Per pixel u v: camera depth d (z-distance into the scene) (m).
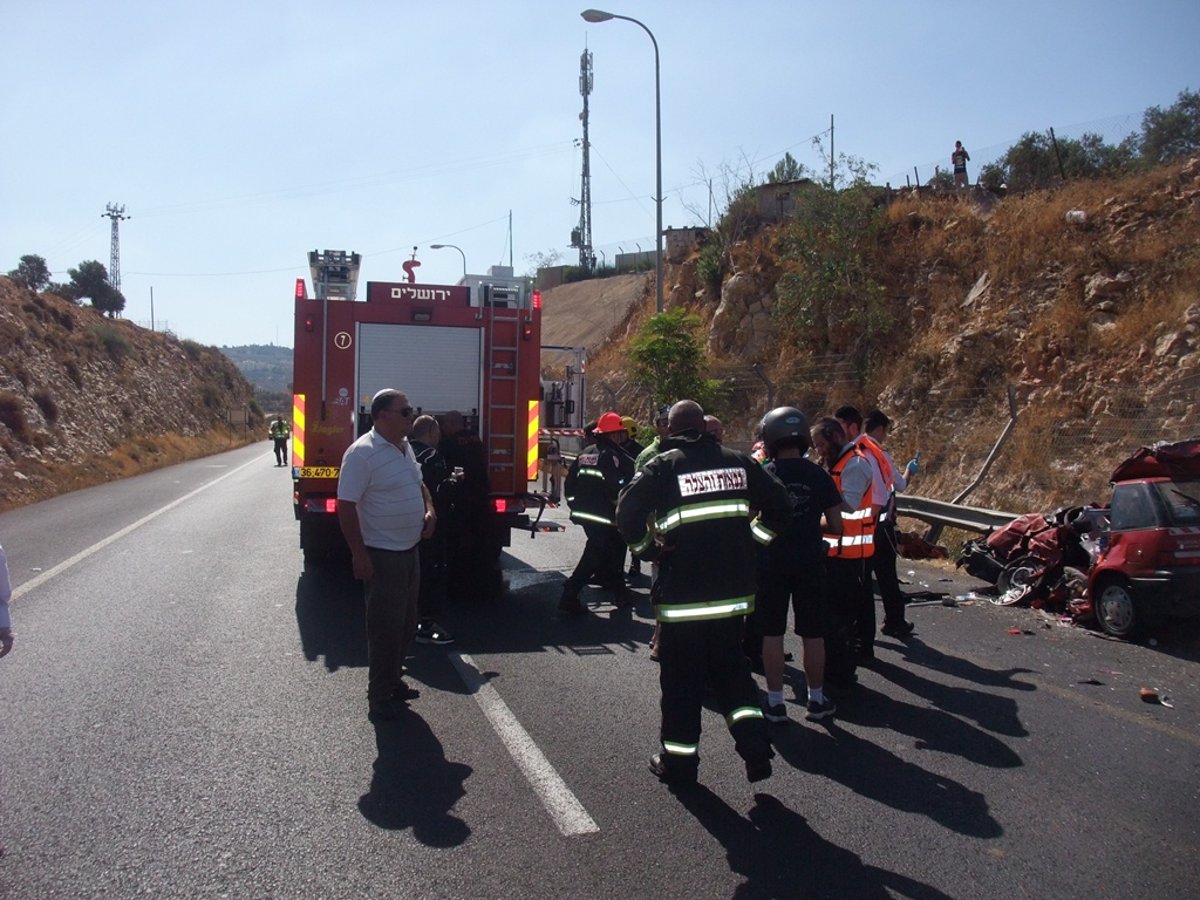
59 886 3.94
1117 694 6.63
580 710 6.26
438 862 4.15
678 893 3.90
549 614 9.31
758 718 4.80
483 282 10.98
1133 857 4.23
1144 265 16.92
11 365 31.31
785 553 5.95
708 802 4.80
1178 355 14.52
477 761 5.34
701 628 4.90
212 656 7.51
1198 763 5.34
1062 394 15.79
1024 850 4.29
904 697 6.56
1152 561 7.75
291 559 12.27
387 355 10.55
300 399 10.35
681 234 35.06
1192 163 18.83
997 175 24.72
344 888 3.93
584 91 46.41
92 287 59.41
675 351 20.95
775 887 3.95
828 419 7.02
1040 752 5.51
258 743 5.61
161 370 51.59
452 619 9.09
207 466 35.25
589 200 58.69
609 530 9.12
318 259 11.25
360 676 7.01
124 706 6.27
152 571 11.35
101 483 27.39
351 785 4.99
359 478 5.99
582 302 50.81
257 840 4.36
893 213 23.20
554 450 11.36
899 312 21.50
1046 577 9.30
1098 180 21.02
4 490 21.86
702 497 4.94
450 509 8.23
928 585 10.43
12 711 6.16
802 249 23.03
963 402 17.61
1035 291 18.48
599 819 4.60
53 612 9.09
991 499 14.55
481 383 10.80
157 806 4.72
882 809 4.73
